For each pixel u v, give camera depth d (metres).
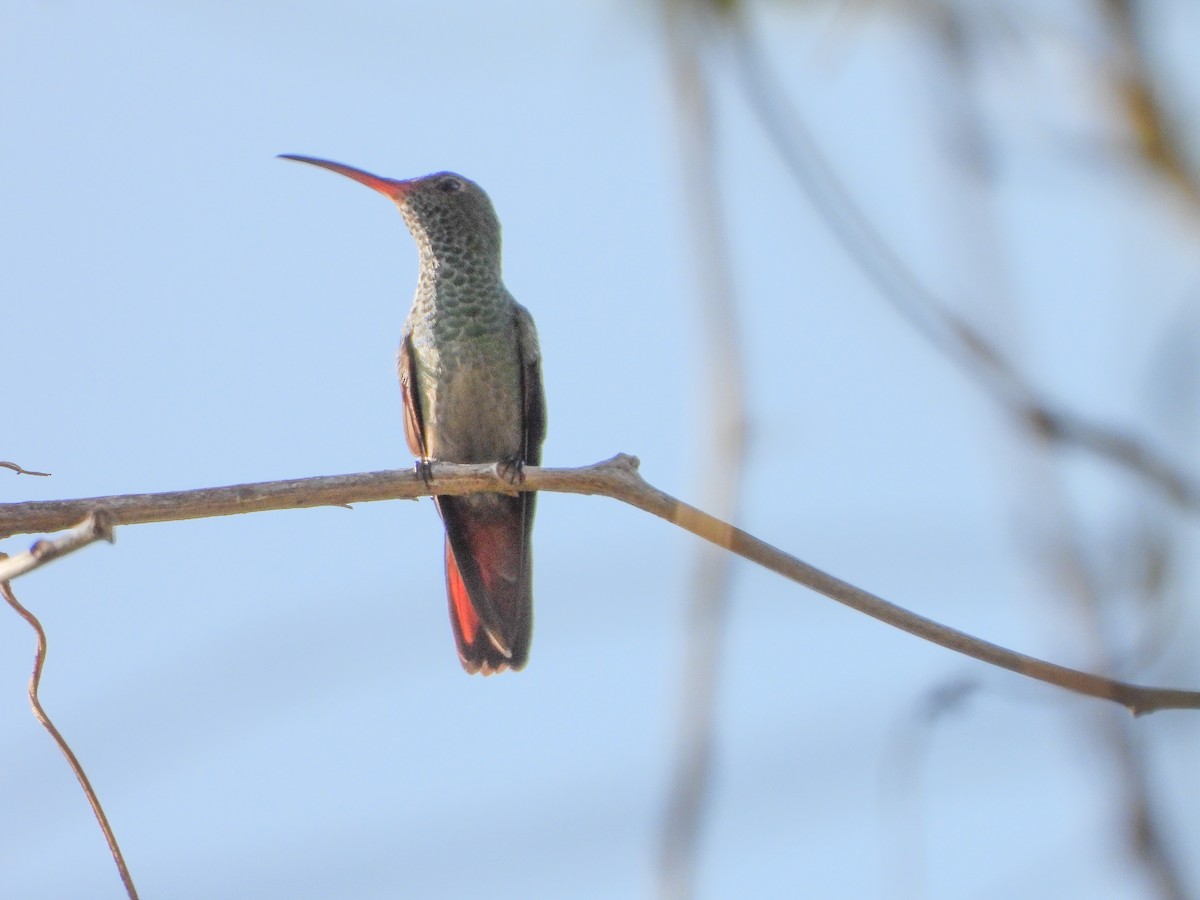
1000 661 4.98
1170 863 3.75
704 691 4.74
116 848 5.22
